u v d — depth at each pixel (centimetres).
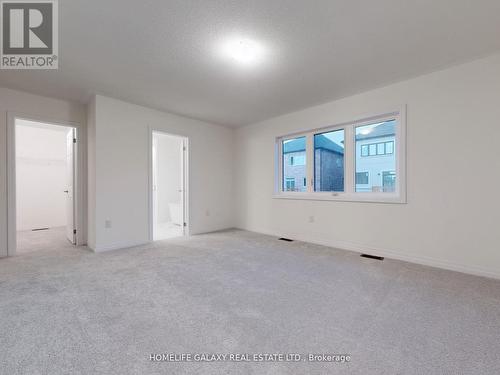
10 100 309
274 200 444
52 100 342
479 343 136
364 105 324
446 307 177
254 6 170
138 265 272
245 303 184
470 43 215
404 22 188
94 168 327
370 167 334
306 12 176
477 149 242
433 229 269
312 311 172
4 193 306
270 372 116
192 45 218
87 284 218
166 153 660
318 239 378
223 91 322
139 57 237
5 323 155
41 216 532
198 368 118
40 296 193
